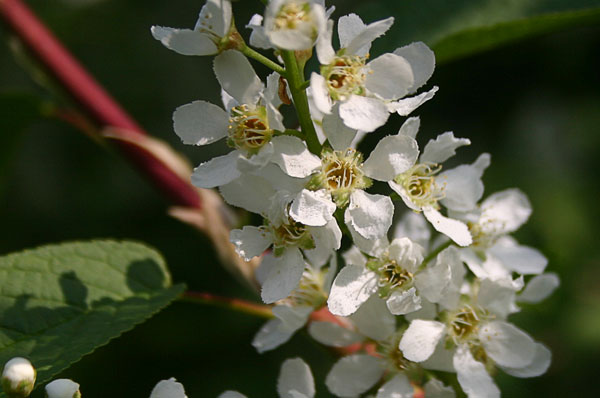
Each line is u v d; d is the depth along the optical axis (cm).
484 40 26
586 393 33
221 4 22
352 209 22
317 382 35
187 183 27
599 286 35
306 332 24
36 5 43
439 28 27
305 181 22
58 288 24
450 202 24
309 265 24
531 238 37
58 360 23
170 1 44
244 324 37
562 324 34
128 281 25
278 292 23
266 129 23
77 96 28
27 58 28
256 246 23
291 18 22
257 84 22
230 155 23
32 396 27
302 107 22
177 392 22
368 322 24
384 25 22
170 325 37
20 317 24
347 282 23
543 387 33
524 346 24
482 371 24
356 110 22
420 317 23
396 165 23
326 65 22
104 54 43
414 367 24
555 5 27
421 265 23
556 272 30
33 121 29
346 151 23
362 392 24
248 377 36
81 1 44
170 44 22
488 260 25
